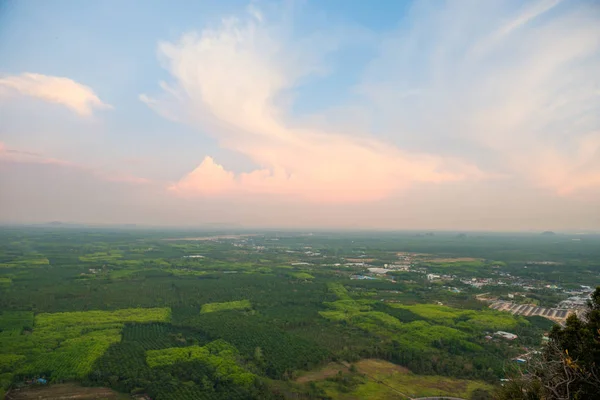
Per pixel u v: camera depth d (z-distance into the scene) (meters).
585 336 32.84
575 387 30.17
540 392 31.39
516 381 35.31
